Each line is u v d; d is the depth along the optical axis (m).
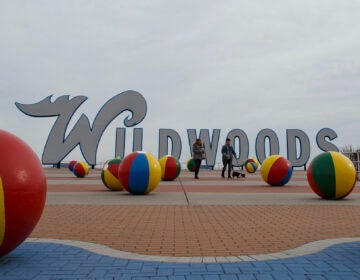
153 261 4.27
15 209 3.85
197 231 6.01
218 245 5.08
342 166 10.28
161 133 35.28
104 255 4.53
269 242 5.26
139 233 5.85
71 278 3.68
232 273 3.83
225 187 15.04
